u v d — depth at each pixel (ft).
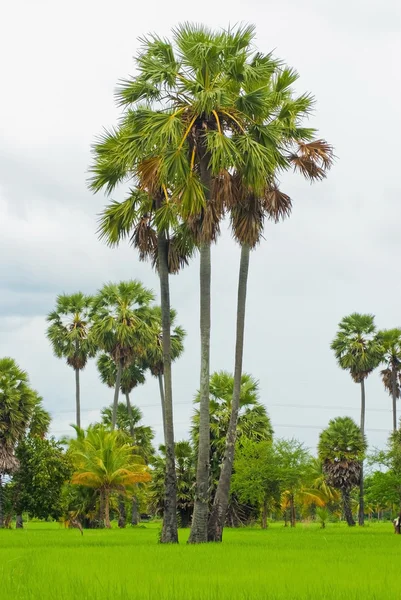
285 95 109.19
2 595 41.88
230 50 102.73
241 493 200.34
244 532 159.33
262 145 101.09
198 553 76.43
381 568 57.67
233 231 105.19
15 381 193.88
